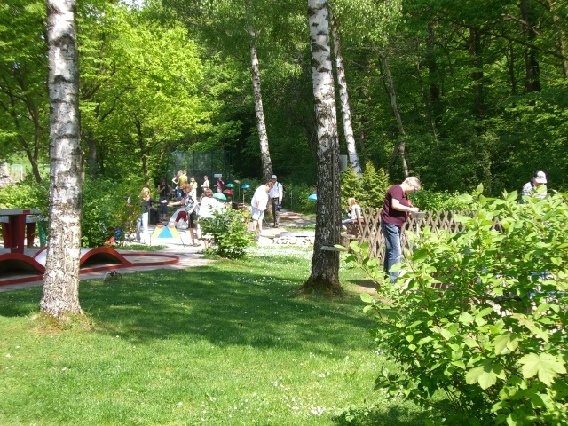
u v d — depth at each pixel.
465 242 3.93
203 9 30.92
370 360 7.56
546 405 3.23
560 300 3.64
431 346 3.87
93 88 28.31
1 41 22.27
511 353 3.46
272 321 9.65
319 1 11.49
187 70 30.89
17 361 7.16
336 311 10.55
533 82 30.83
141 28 29.94
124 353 7.59
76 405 5.86
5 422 5.49
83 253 14.11
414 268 4.01
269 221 34.28
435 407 4.24
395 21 28.34
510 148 29.80
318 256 11.88
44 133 29.12
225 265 16.17
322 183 11.70
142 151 37.84
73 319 8.63
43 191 18.81
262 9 29.31
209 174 47.41
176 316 9.70
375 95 40.47
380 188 26.95
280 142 50.75
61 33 8.54
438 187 30.56
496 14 27.42
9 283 12.52
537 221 3.88
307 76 40.72
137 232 23.16
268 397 6.17
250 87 47.81
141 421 5.51
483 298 3.86
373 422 5.36
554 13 25.59
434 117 37.97
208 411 5.75
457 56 35.94
